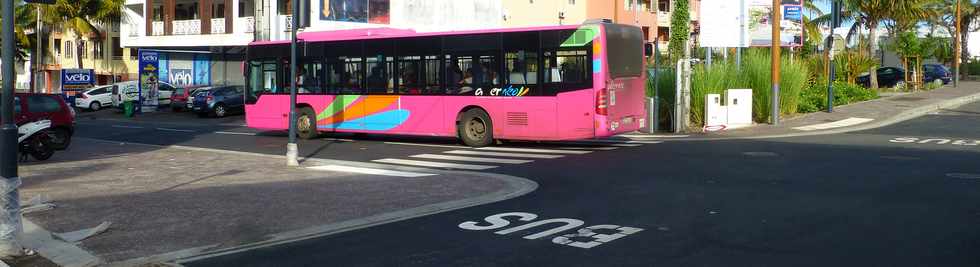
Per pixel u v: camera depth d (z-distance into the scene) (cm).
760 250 721
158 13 4953
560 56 1759
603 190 1120
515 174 1342
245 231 849
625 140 2011
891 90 3862
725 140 1939
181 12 4950
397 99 2012
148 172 1401
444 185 1180
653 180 1220
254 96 2323
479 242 778
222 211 966
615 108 1762
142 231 850
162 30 4744
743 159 1495
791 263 668
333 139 2206
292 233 838
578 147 1825
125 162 1605
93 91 4475
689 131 2209
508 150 1781
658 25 6850
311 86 2194
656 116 2212
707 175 1270
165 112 4084
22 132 1617
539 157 1612
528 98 1800
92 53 6256
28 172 1419
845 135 2030
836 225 835
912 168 1331
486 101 1862
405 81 1998
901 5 3731
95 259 723
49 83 6756
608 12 6341
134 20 4997
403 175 1323
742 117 2297
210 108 3644
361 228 865
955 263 658
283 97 2261
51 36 6631
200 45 4488
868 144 1775
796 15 2827
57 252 756
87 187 1191
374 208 982
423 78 1966
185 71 4350
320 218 919
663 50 6894
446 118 1930
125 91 3925
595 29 1717
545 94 1778
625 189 1127
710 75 2353
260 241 802
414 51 1980
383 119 2044
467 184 1189
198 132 2664
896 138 1925
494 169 1426
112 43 6050
